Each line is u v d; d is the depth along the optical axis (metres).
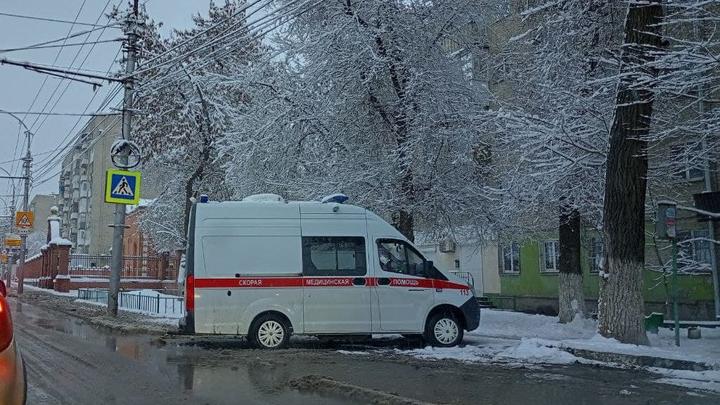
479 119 15.03
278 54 17.38
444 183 16.23
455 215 16.94
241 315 11.59
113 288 19.36
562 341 11.51
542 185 14.34
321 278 11.89
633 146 11.50
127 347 12.21
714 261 17.22
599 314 12.27
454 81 16.30
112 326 16.06
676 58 10.05
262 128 16.84
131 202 18.58
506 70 17.59
